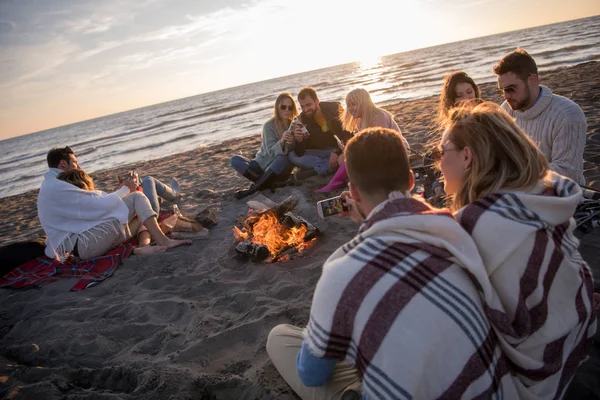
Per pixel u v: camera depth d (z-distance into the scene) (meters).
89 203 4.01
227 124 22.05
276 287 3.20
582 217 3.18
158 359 2.58
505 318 1.22
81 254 4.10
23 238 6.15
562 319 1.34
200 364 2.46
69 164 4.34
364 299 1.17
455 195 1.56
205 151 11.78
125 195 4.34
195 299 3.29
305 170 5.80
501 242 1.26
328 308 1.23
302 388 1.79
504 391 1.26
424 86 20.69
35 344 2.93
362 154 1.32
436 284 1.17
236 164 5.74
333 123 5.66
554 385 1.39
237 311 3.03
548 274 1.29
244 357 2.47
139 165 12.02
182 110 55.62
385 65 59.91
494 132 1.41
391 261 1.19
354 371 1.65
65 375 2.56
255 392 2.13
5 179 18.27
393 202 1.31
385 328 1.14
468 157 1.46
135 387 2.42
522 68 2.94
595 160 4.62
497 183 1.38
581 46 26.28
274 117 5.75
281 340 1.90
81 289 3.74
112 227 4.15
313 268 3.38
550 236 1.31
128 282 3.77
